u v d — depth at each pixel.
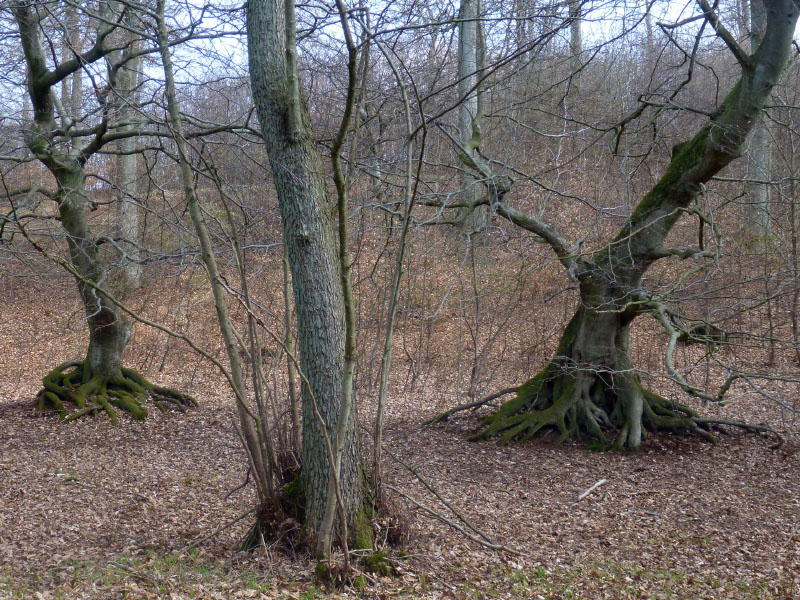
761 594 6.65
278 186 6.18
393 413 14.11
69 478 10.02
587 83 15.53
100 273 12.82
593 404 12.25
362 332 14.65
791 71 14.40
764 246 15.08
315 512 6.31
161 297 18.92
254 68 6.13
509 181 11.27
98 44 11.57
